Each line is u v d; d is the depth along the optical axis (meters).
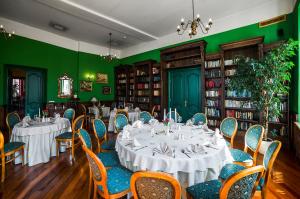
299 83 4.05
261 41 4.65
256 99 4.11
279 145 1.78
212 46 6.17
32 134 3.46
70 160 3.77
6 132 5.97
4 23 6.04
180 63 6.78
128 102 8.84
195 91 6.56
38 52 7.04
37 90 7.20
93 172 1.88
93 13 5.44
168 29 6.95
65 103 7.96
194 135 2.78
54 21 6.27
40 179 2.92
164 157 1.90
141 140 2.52
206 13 5.61
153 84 7.79
